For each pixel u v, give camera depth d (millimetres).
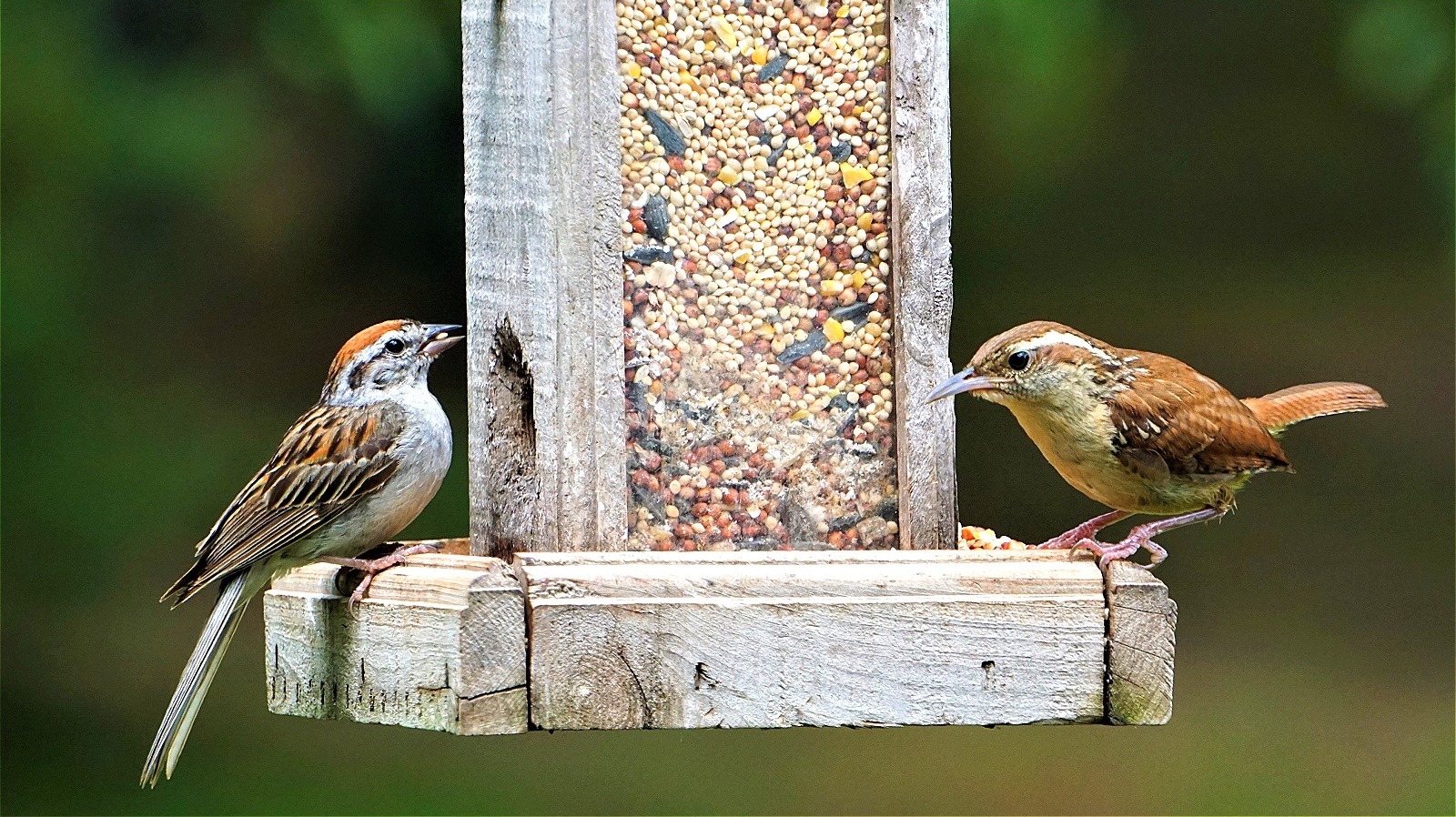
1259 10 21750
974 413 20469
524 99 9750
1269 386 23109
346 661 9828
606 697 8828
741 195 10305
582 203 9633
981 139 19781
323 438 10891
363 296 20656
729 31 10289
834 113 10453
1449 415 23453
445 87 17922
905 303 10266
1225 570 23359
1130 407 10820
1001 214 20984
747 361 10250
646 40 10086
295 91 19203
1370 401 12477
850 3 10477
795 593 9070
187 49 19266
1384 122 22359
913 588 9219
